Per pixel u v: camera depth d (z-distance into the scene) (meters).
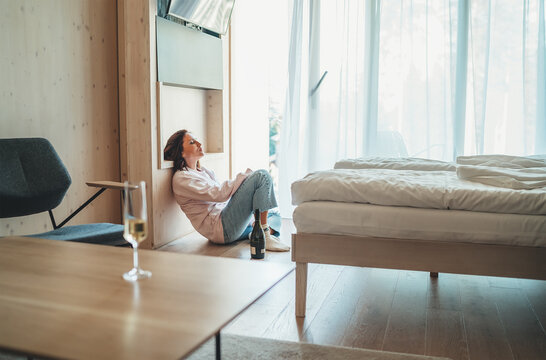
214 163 4.26
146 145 3.43
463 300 2.55
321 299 2.55
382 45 4.43
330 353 1.95
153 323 1.21
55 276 1.54
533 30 4.15
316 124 4.61
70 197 3.26
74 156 3.29
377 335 2.13
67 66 3.20
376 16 4.41
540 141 4.19
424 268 2.14
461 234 2.09
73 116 3.27
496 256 2.06
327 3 4.50
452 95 4.32
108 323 1.21
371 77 4.46
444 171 2.97
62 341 1.11
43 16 3.00
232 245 3.64
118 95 3.67
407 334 2.14
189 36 3.80
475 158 3.33
